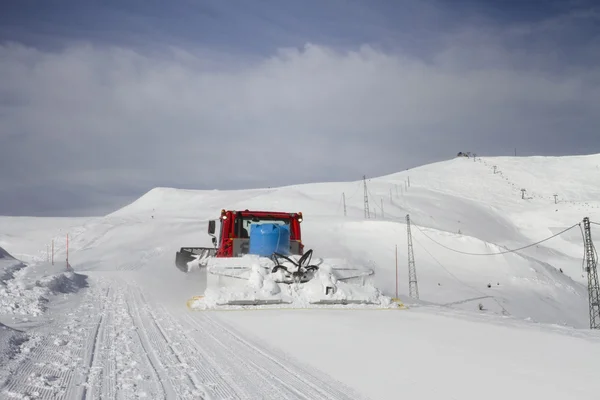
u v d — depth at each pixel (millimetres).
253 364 7008
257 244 14922
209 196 167000
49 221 133250
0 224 129500
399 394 5625
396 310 12742
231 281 13195
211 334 9297
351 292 13266
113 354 7586
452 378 6230
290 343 8453
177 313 12117
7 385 5762
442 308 13500
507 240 134500
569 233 140625
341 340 8680
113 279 24984
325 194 155375
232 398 5461
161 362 7102
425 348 7973
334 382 6117
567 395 5488
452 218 145250
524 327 9969
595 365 6754
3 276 18656
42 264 28641
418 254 73562
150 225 103812
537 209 168500
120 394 5555
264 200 142625
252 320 10906
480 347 8016
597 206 162625
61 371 6531
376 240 77938
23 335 8805
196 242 85750
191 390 5738
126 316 11680
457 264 71375
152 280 23984
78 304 14203
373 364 6980
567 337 8805
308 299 13000
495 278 68000
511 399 5398
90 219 136250
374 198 153625
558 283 69438
